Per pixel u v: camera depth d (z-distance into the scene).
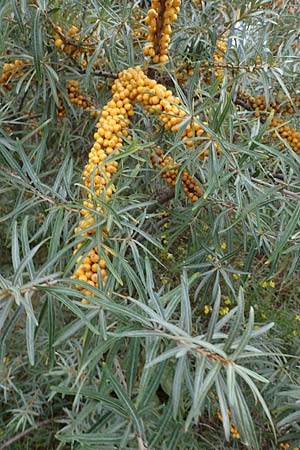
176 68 0.47
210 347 0.20
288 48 0.48
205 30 0.49
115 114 0.34
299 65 0.54
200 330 0.67
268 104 0.46
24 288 0.24
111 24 0.44
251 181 0.37
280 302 0.88
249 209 0.34
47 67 0.42
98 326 0.27
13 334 0.74
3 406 0.79
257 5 0.46
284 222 0.41
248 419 0.21
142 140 0.44
